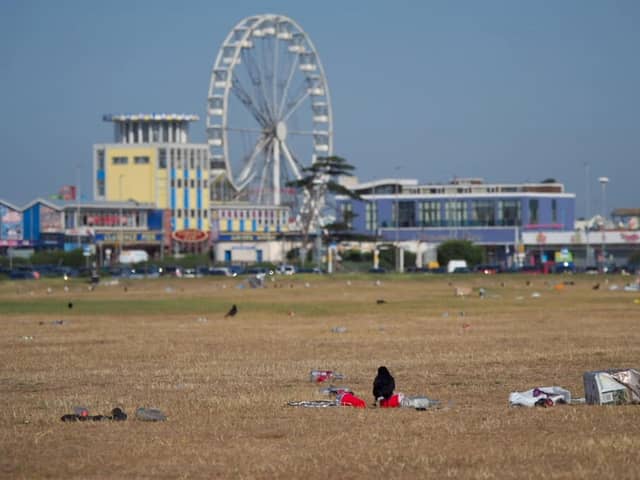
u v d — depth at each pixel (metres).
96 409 84.69
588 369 110.38
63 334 164.75
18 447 68.69
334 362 119.81
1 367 118.44
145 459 64.94
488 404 85.31
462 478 58.78
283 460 63.81
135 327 179.25
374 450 66.00
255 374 109.31
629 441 66.75
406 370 110.56
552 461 62.34
